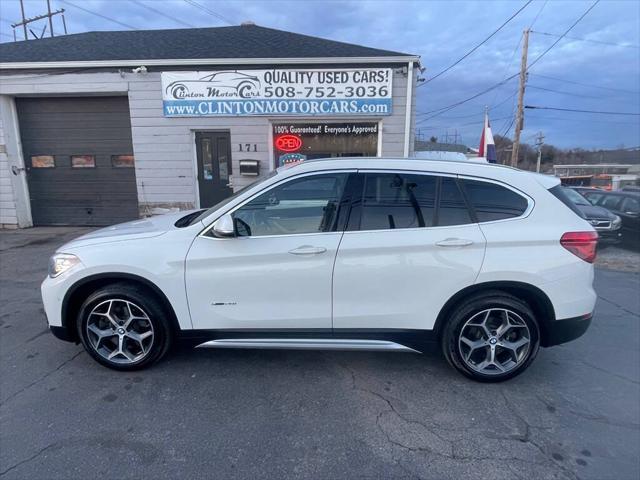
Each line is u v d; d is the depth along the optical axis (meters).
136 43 10.66
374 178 3.16
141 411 2.82
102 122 9.91
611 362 3.65
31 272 6.29
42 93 9.45
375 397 3.02
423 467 2.34
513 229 3.06
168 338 3.26
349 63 8.98
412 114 9.18
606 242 9.55
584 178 51.88
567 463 2.39
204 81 9.20
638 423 2.78
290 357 3.60
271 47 10.03
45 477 2.23
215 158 9.65
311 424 2.71
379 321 3.15
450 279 3.06
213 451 2.45
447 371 3.40
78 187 10.25
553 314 3.09
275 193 3.17
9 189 9.89
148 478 2.23
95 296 3.16
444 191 3.14
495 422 2.75
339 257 3.07
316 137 9.43
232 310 3.17
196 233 3.17
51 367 3.38
